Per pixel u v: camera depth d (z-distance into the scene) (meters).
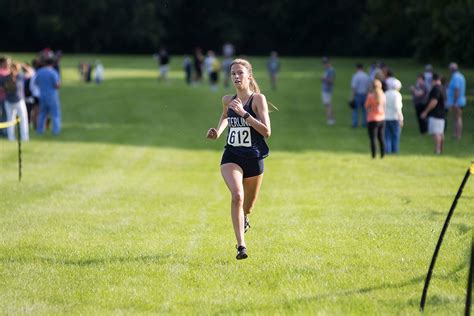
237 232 17.97
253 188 19.17
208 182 35.94
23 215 25.69
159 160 44.16
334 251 19.86
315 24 167.38
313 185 33.78
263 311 14.88
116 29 165.25
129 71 112.31
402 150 46.44
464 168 38.16
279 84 93.06
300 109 72.50
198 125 62.81
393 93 44.91
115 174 38.16
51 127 59.31
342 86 93.00
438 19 80.31
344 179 35.34
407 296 15.77
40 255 19.72
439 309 14.84
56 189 32.16
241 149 18.66
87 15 161.75
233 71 18.78
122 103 76.56
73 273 17.95
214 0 170.00
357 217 24.94
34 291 16.45
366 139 53.28
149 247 20.59
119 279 17.38
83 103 76.44
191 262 18.88
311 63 127.06
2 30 167.00
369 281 16.97
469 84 83.25
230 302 15.54
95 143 50.91
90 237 22.08
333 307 15.01
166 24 170.62
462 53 84.94
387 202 27.98
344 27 166.12
